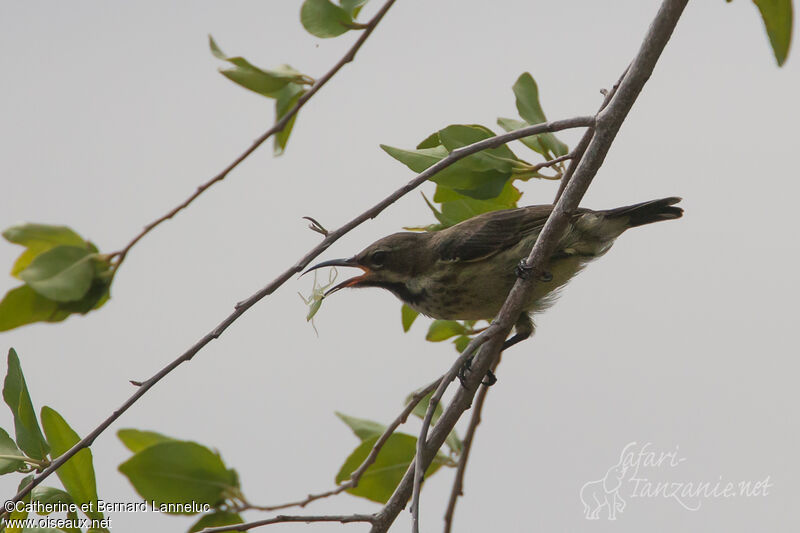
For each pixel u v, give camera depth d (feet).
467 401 28.94
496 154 30.91
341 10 26.86
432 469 33.94
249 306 24.44
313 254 24.61
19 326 24.64
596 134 26.99
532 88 33.86
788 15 25.49
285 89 28.37
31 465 26.73
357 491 32.40
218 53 27.89
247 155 25.30
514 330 34.58
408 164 30.58
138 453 29.09
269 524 24.38
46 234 25.38
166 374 24.41
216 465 29.55
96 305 25.13
